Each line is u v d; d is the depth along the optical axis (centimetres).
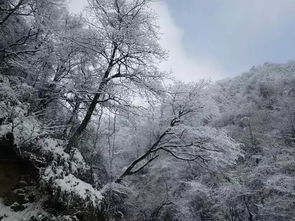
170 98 1505
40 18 1176
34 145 895
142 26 1240
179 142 1522
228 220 1603
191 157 1558
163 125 1662
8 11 1143
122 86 1183
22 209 810
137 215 1521
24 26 1273
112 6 1232
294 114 2584
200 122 1608
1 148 846
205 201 1698
